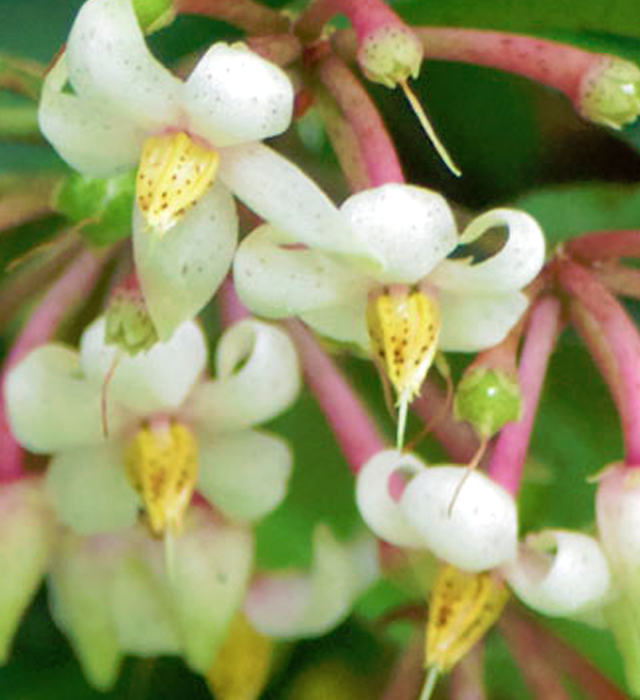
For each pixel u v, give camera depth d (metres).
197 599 0.16
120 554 0.16
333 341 0.16
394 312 0.15
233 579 0.16
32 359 0.16
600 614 0.16
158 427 0.16
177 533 0.16
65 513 0.16
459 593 0.16
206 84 0.15
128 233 0.16
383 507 0.16
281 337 0.16
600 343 0.16
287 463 0.16
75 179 0.16
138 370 0.16
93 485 0.16
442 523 0.16
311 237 0.15
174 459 0.16
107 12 0.15
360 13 0.15
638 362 0.16
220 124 0.15
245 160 0.15
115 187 0.16
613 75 0.16
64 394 0.16
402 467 0.16
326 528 0.16
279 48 0.16
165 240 0.15
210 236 0.15
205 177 0.15
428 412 0.16
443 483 0.16
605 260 0.16
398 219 0.15
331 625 0.16
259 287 0.15
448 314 0.16
